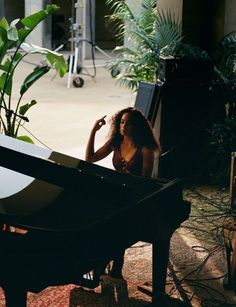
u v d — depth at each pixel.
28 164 4.03
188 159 8.10
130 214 4.25
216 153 8.17
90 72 16.70
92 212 4.41
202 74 7.99
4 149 4.03
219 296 5.24
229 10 8.84
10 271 3.88
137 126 5.52
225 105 8.45
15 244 3.94
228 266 5.34
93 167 5.11
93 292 5.18
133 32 8.90
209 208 7.31
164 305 4.93
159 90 7.81
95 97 13.45
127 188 4.24
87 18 19.03
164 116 7.94
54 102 12.77
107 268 5.53
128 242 4.30
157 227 4.49
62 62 7.21
